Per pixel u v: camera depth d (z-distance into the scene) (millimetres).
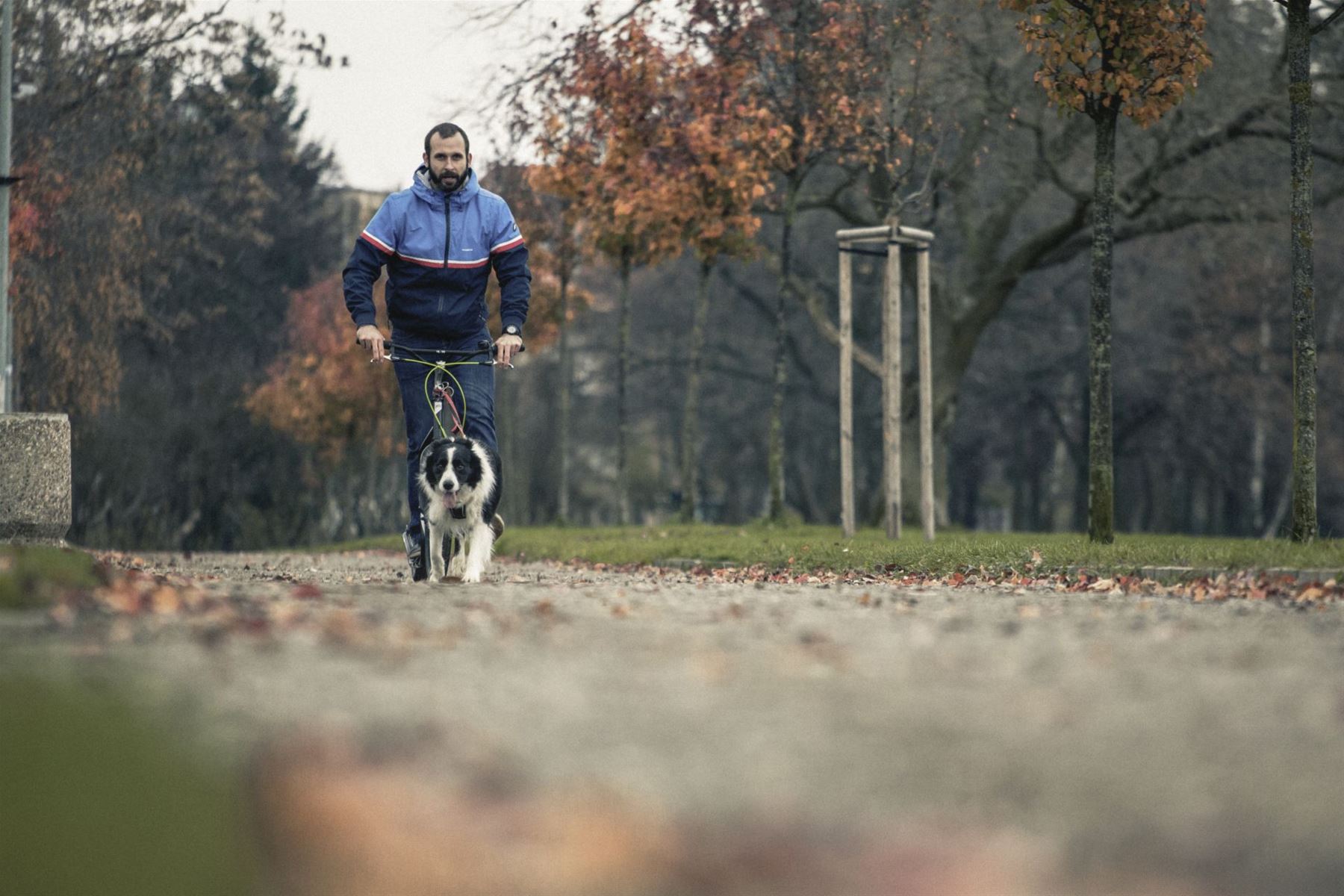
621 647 5660
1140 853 2883
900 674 5004
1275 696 4605
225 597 7719
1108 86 13445
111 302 28172
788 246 22203
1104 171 13766
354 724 3818
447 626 6273
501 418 54312
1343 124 28453
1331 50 26281
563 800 3123
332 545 30453
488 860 2717
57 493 12383
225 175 34750
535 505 61625
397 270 10008
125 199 28297
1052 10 13086
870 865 2744
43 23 25047
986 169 30750
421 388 10086
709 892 2594
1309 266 12531
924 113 20344
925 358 18797
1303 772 3543
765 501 64625
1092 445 13930
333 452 39844
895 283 18609
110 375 29078
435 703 4176
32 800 2963
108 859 2629
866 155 20188
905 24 19984
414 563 10297
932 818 3096
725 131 19484
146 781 3127
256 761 3328
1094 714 4266
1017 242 40438
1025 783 3418
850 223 28922
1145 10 13078
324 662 4961
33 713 3750
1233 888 2684
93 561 8023
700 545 15992
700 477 61688
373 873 2631
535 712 4117
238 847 2732
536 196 26047
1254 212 27953
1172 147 27609
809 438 53594
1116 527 56344
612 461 67188
